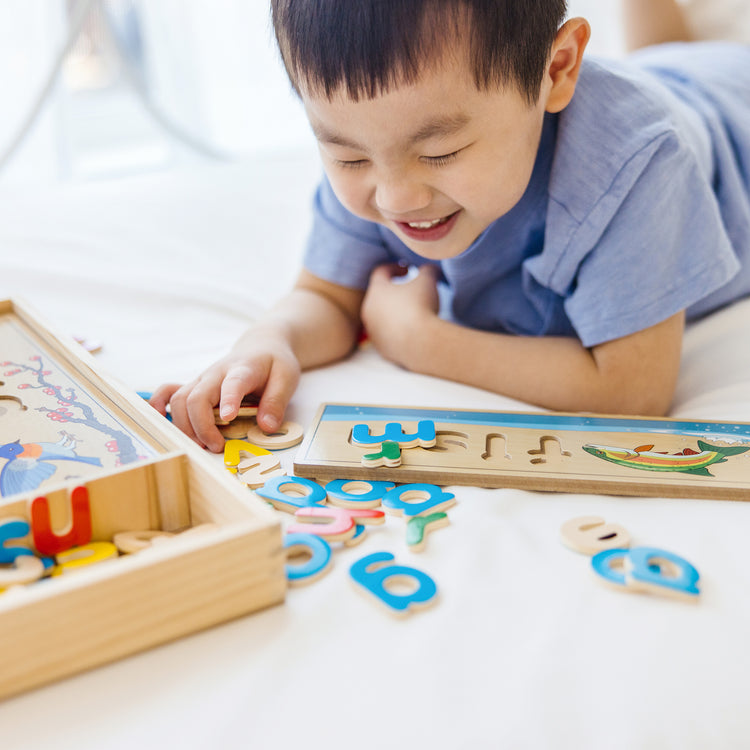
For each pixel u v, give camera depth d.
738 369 0.86
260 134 2.30
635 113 0.80
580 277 0.82
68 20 1.94
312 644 0.47
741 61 1.21
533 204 0.85
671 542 0.56
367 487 0.64
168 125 2.04
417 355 0.87
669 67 1.18
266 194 1.37
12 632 0.41
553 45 0.73
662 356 0.80
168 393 0.76
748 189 1.05
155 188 1.39
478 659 0.46
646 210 0.78
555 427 0.72
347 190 0.75
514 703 0.43
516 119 0.70
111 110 2.49
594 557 0.54
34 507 0.50
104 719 0.42
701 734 0.42
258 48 2.24
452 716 0.42
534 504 0.62
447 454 0.68
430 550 0.56
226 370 0.76
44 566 0.51
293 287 1.03
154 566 0.44
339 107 0.66
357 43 0.62
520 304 0.96
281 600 0.50
